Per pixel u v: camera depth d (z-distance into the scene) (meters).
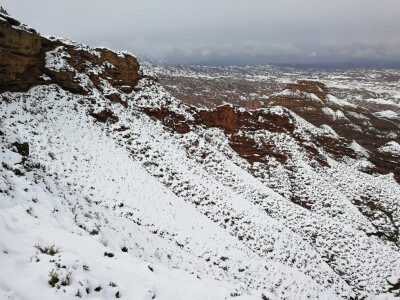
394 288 32.25
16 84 31.03
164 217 26.97
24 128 26.69
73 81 36.81
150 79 52.44
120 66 46.66
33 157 23.44
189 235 26.41
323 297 27.30
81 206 16.56
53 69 35.59
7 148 16.31
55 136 28.67
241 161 47.91
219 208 33.12
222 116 53.09
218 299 9.62
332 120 95.88
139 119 42.22
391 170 59.88
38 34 35.81
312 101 101.94
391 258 37.03
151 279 9.02
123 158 32.47
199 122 51.78
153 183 31.48
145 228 23.39
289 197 43.12
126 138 36.41
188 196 32.94
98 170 27.94
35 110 30.38
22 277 5.84
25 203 10.78
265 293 11.70
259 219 33.91
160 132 42.66
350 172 55.56
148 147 37.03
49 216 10.74
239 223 32.16
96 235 12.33
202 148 44.59
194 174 37.00
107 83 43.41
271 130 55.16
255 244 30.19
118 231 16.69
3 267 5.89
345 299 28.69
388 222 44.59
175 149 40.66
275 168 48.06
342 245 36.22
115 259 9.34
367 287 31.69
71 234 9.91
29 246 7.43
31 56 32.78
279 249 30.73
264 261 28.20
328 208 42.53
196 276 11.30
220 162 43.66
